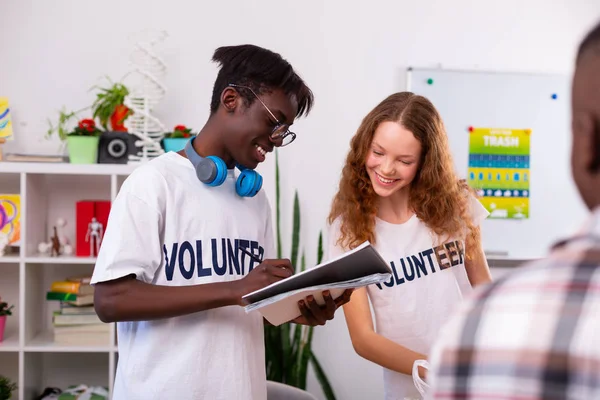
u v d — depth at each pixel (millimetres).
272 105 1380
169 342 1353
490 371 545
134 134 2863
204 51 3133
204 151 1434
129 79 3096
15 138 3059
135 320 1306
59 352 3086
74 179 3111
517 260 3334
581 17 3334
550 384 517
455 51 3275
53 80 3066
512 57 3307
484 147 3295
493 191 3309
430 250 1822
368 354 1733
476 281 1925
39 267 3018
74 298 2799
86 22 3074
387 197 1842
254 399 1448
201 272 1379
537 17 3316
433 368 596
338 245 1874
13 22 3045
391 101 1786
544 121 3320
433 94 3254
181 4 3119
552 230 3348
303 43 3193
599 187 589
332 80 3211
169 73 3119
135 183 1346
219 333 1385
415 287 1800
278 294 1254
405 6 3242
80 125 2854
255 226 1512
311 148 3209
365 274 1248
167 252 1357
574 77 606
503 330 550
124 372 1368
